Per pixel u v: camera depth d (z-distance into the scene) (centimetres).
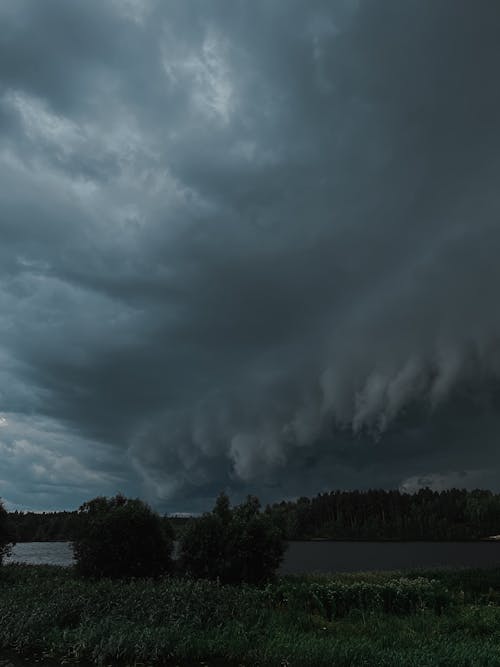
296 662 1011
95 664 1034
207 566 2047
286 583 1833
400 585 1702
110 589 1648
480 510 15650
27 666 1025
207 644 1120
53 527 10550
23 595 1580
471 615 1428
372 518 16175
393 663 966
